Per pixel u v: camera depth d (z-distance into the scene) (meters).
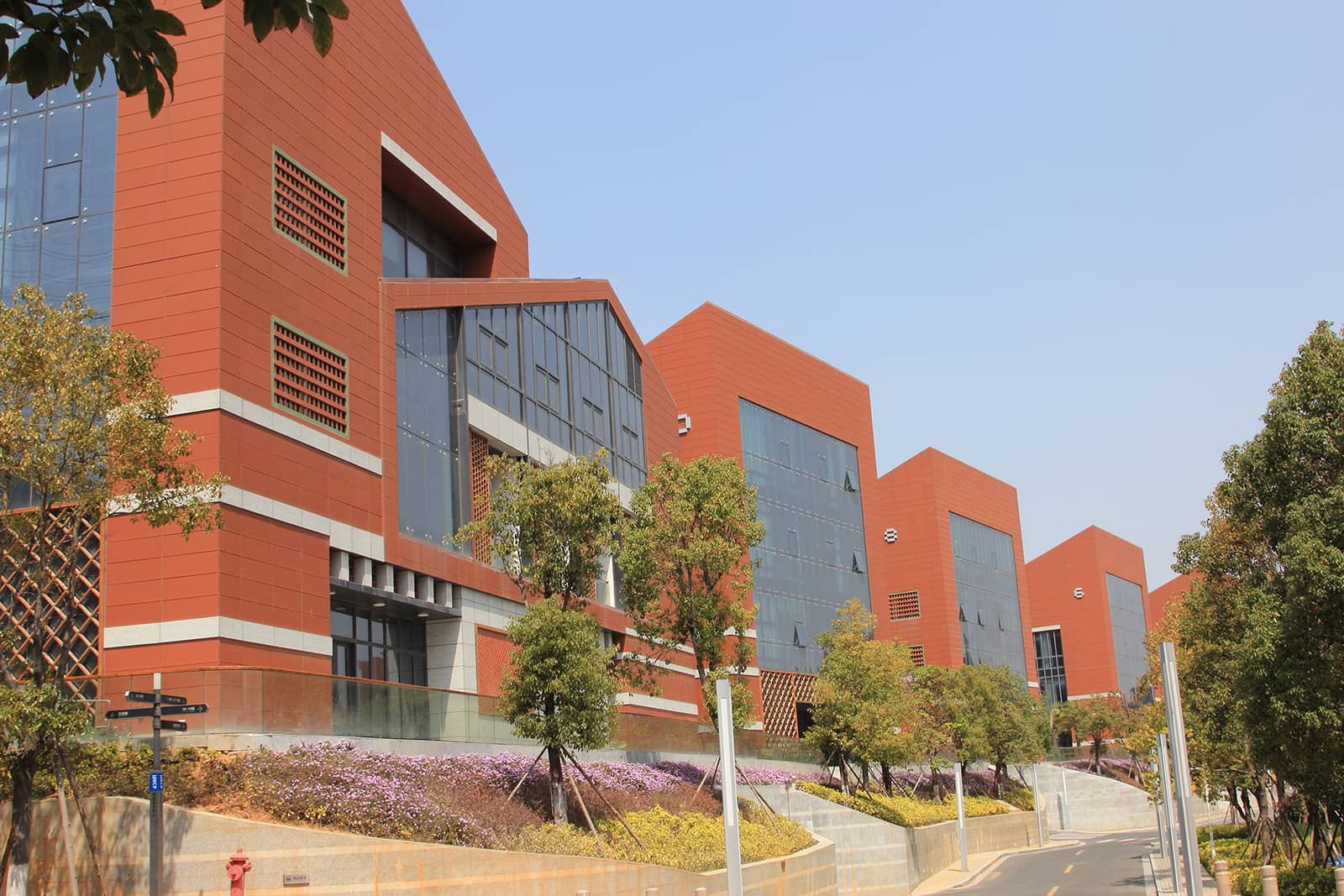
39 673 19.80
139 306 27.89
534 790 26.73
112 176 29.02
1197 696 32.81
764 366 65.94
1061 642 111.38
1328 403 22.20
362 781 21.97
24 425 18.80
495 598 37.34
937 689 61.59
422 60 39.28
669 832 28.03
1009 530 96.19
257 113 29.75
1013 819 63.53
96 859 19.92
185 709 19.73
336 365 31.42
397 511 32.94
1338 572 20.92
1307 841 34.34
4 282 29.09
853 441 73.94
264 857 19.72
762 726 58.94
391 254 39.25
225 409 27.06
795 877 30.77
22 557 23.28
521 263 46.91
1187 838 22.66
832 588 68.00
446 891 20.61
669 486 35.53
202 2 5.98
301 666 28.27
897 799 50.31
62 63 5.98
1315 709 22.14
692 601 34.59
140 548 26.61
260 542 27.56
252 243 28.88
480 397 38.78
